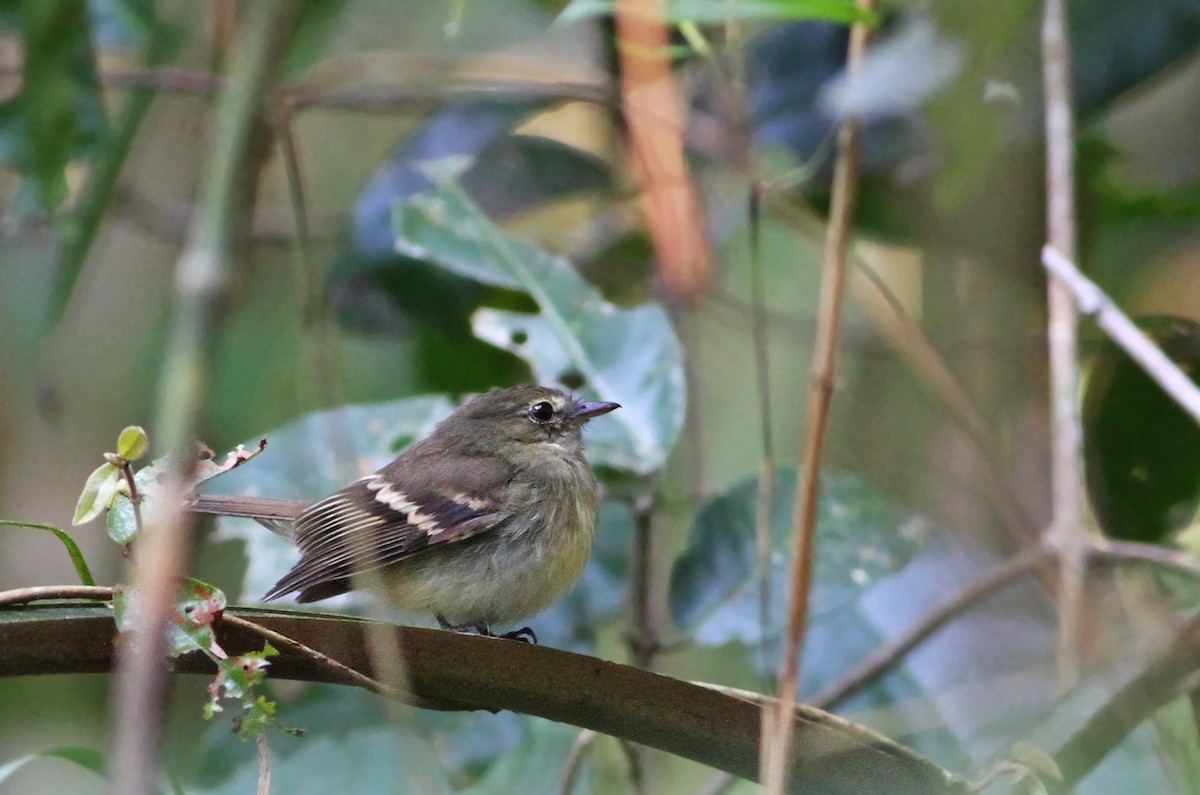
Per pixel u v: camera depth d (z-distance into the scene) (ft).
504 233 34.47
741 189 37.52
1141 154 38.09
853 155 24.67
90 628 18.11
